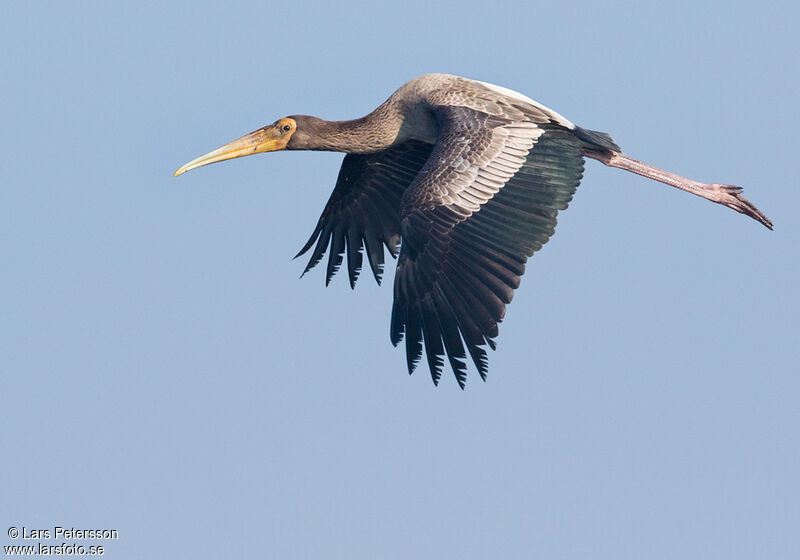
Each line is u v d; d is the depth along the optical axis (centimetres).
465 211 1423
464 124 1505
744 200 1678
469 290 1383
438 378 1370
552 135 1530
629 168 1655
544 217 1455
